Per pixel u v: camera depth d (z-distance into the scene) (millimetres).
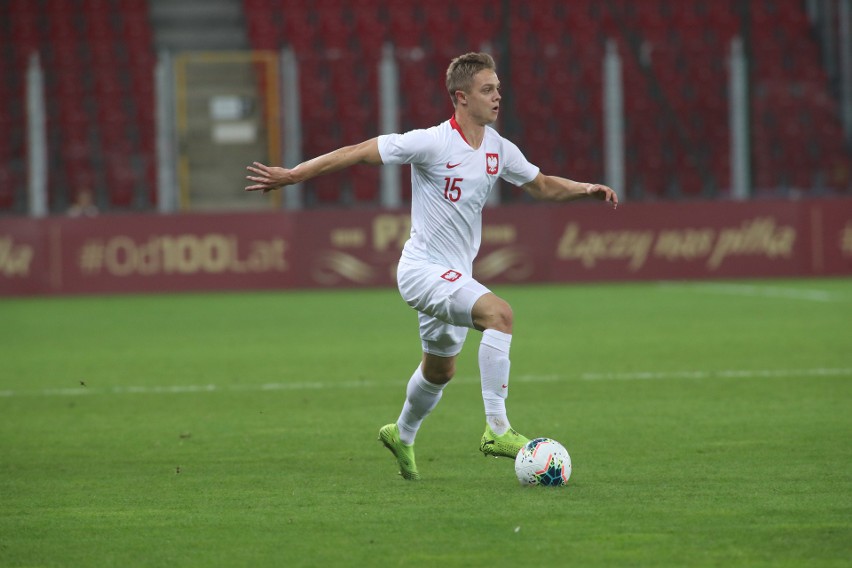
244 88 88062
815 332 49344
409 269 22391
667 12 99438
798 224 77312
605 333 50188
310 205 87188
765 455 24516
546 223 76875
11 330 55312
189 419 30812
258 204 84750
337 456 25312
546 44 97312
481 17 99438
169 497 21328
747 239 77312
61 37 96938
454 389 35562
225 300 70375
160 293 75125
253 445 26828
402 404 32969
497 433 21828
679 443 26125
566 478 21609
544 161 90000
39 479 23156
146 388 36812
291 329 54188
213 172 84625
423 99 92000
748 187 80500
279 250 75875
